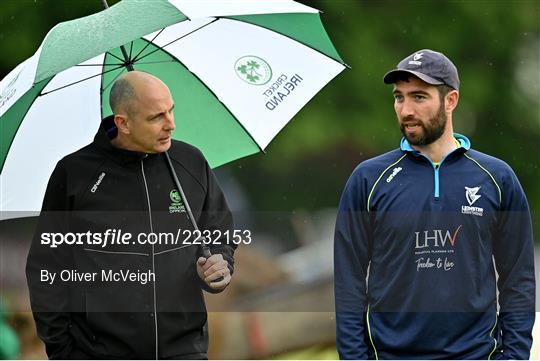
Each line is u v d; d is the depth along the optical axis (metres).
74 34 16.98
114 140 18.02
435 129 17.28
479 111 56.56
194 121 19.50
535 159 56.84
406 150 17.50
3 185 19.16
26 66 17.44
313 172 51.66
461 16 56.03
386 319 17.38
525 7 57.53
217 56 19.64
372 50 53.38
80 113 19.39
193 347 17.83
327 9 53.34
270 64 19.55
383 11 54.94
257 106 19.38
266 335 18.45
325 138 51.31
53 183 17.88
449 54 55.78
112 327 17.62
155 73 19.62
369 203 17.48
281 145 50.91
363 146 52.16
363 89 52.62
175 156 18.20
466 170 17.38
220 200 18.38
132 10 17.14
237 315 18.44
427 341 17.22
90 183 17.78
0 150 18.94
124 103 17.58
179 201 17.92
